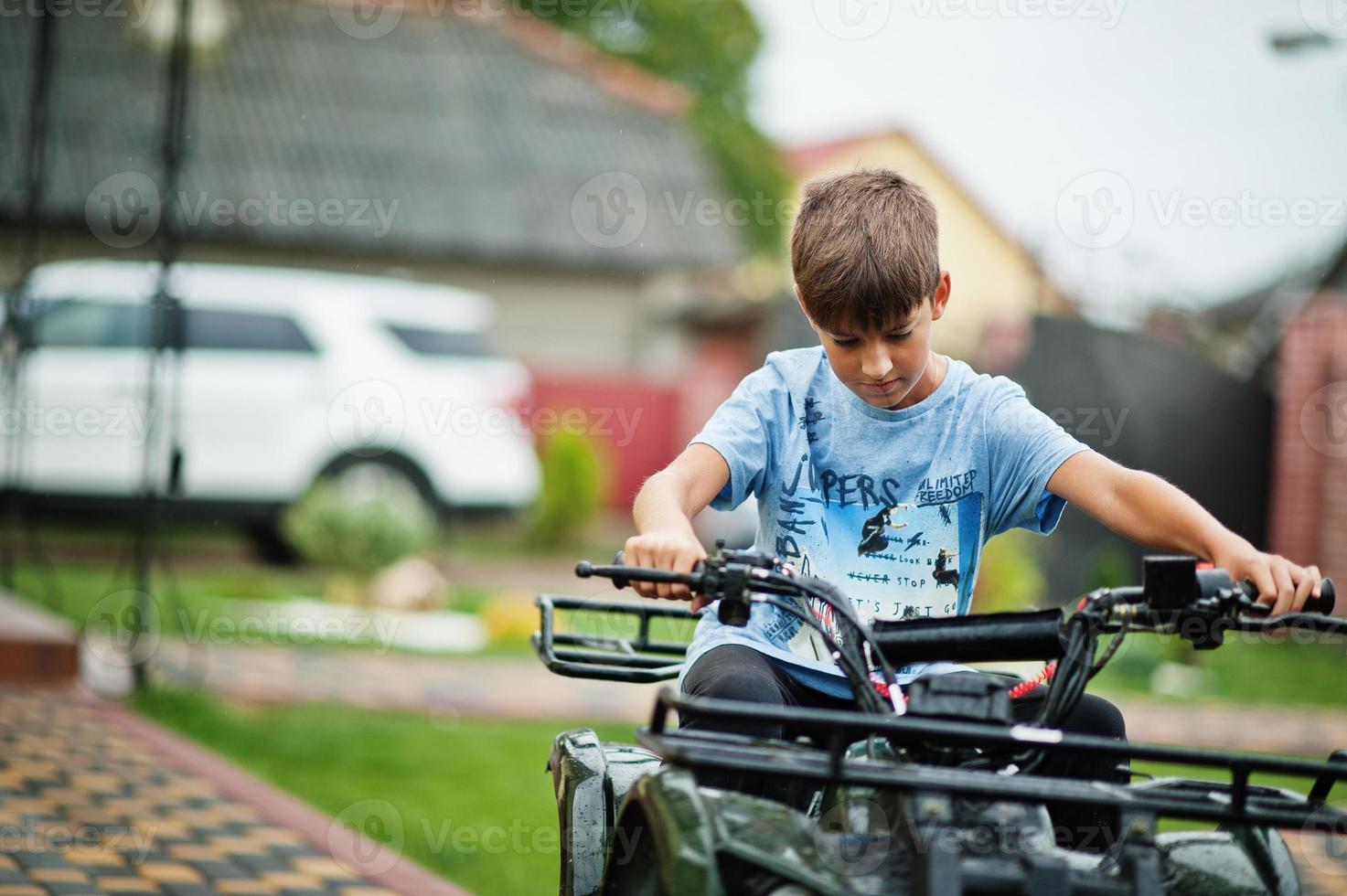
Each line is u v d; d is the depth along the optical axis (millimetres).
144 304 13461
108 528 15242
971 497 3238
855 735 2986
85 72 20312
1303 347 14023
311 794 6238
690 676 3018
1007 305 26453
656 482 3107
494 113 24266
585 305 23250
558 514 18344
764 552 2865
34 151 10102
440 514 14234
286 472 13664
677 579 2666
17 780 5973
